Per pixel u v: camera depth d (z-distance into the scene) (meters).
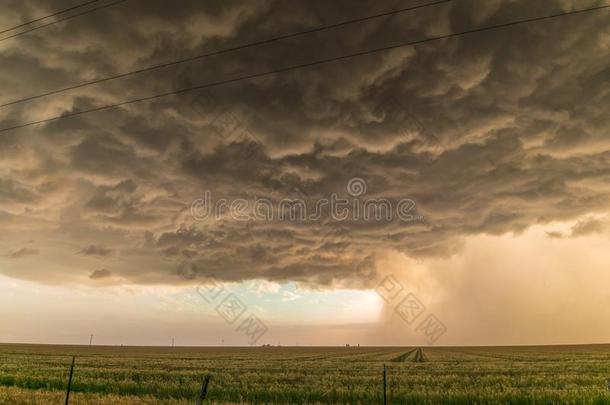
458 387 26.20
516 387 26.39
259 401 21.77
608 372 37.25
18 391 22.39
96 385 26.05
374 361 58.91
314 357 74.44
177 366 45.62
